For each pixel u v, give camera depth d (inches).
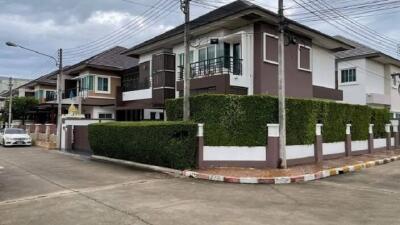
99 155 826.8
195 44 924.6
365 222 309.1
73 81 1577.3
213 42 845.8
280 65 603.2
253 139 605.3
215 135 606.5
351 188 475.2
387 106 1391.5
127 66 1455.5
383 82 1408.7
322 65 1100.5
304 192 444.8
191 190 451.5
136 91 1168.8
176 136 602.5
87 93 1393.9
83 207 357.1
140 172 607.8
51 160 796.6
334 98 1129.4
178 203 374.9
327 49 1125.7
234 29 871.7
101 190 449.4
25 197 413.1
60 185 485.7
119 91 1275.8
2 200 399.9
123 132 721.6
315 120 705.6
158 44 1039.6
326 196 420.5
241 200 394.3
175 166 600.7
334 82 1160.2
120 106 1243.8
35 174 587.8
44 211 344.5
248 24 837.8
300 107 666.8
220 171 569.9
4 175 578.6
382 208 362.0
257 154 606.5
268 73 828.0
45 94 2025.1
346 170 627.2
